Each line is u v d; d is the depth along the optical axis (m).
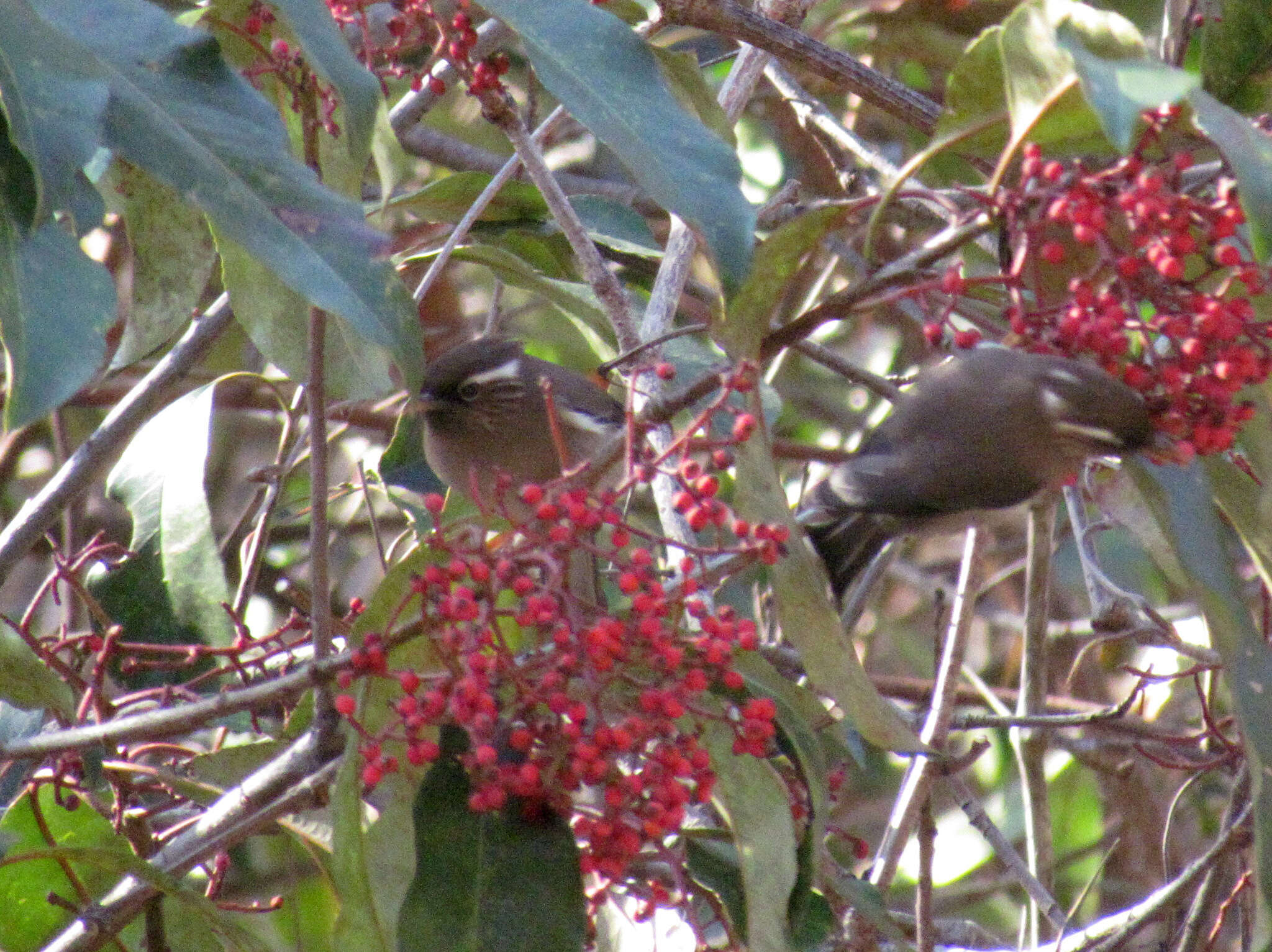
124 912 7.33
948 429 8.87
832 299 6.78
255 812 7.06
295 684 6.22
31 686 7.49
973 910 14.88
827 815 6.79
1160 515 6.92
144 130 6.08
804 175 15.17
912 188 6.70
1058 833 14.83
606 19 7.35
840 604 9.14
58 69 5.89
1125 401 7.45
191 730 6.46
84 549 9.53
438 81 8.67
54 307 5.49
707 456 9.28
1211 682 11.14
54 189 5.68
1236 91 7.34
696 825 8.20
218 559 9.58
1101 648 14.28
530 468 11.84
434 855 6.55
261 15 8.53
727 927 7.45
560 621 5.97
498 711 6.27
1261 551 7.55
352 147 6.39
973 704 14.56
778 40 9.84
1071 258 7.17
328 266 6.00
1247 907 9.34
